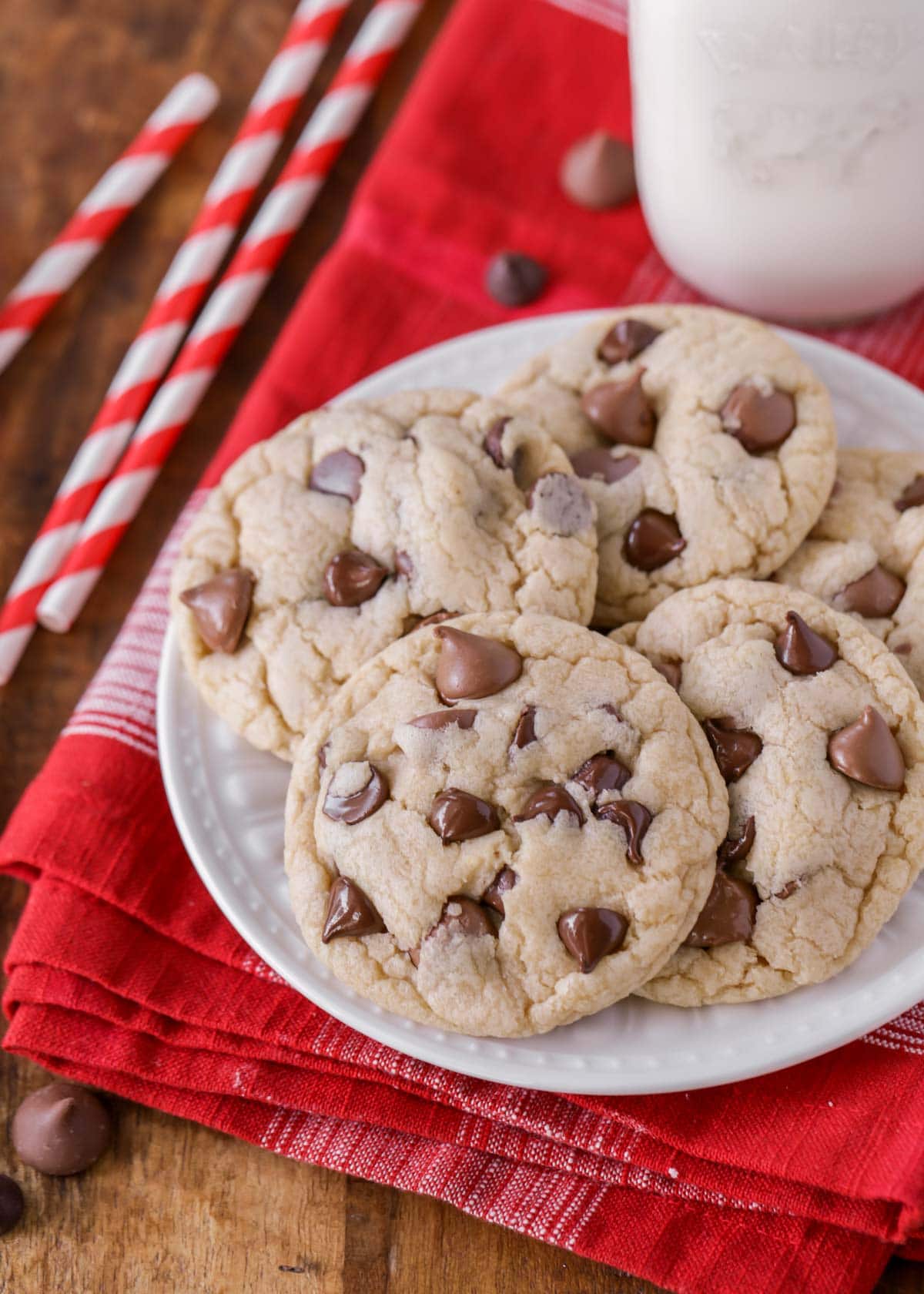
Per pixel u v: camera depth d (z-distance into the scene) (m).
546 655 0.48
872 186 0.51
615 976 0.46
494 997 0.46
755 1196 0.47
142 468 0.56
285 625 0.50
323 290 0.57
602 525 0.50
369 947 0.47
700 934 0.47
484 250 0.58
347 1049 0.49
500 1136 0.49
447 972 0.46
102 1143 0.50
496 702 0.47
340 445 0.51
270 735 0.49
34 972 0.51
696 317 0.52
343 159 0.61
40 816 0.52
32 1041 0.50
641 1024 0.47
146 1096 0.50
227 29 0.63
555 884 0.46
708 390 0.51
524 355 0.54
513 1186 0.48
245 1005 0.50
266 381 0.57
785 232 0.53
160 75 0.62
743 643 0.48
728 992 0.47
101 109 0.62
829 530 0.51
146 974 0.50
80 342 0.60
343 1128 0.49
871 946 0.47
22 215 0.61
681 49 0.50
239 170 0.59
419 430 0.51
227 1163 0.50
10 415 0.59
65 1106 0.49
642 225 0.58
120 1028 0.50
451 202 0.58
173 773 0.50
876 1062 0.48
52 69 0.63
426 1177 0.48
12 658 0.55
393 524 0.50
